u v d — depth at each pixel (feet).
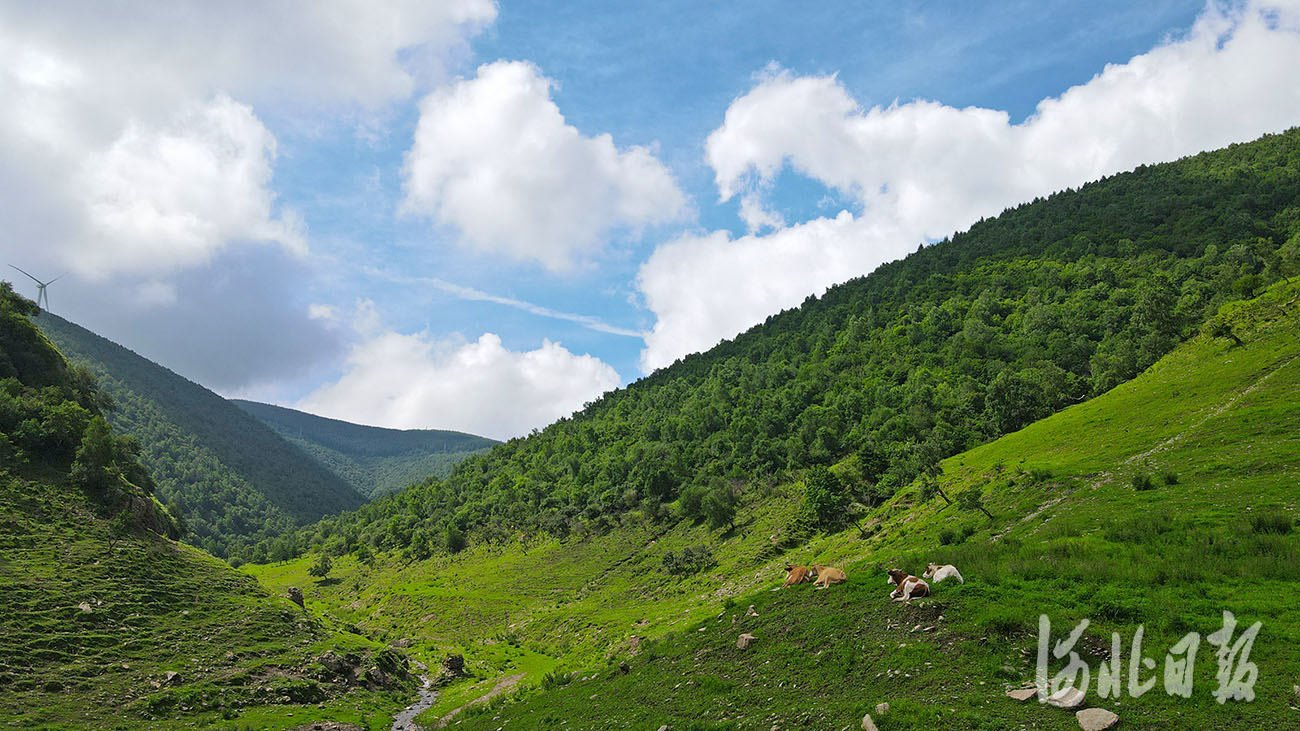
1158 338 418.72
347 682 217.15
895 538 240.73
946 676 77.25
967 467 321.11
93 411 403.13
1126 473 192.44
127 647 201.16
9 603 200.75
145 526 305.32
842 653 91.61
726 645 113.19
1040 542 133.18
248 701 184.24
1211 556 101.55
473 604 425.69
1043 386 468.34
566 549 560.20
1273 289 361.10
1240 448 177.27
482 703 171.53
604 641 258.37
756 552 371.35
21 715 150.51
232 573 299.99
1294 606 77.00
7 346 378.73
